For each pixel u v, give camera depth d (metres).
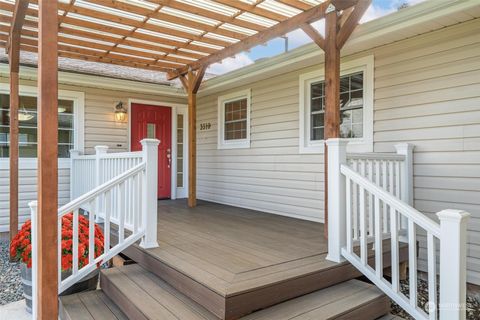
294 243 3.50
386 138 4.18
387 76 4.17
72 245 2.82
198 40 4.57
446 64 3.67
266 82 5.89
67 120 6.29
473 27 3.47
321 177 4.98
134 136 6.94
